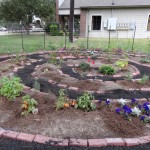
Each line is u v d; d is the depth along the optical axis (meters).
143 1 17.53
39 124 2.81
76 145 2.42
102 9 17.66
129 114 3.09
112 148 2.41
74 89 4.26
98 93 4.12
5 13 18.73
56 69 5.82
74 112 3.12
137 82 4.79
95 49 9.73
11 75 4.95
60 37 16.66
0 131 2.63
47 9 19.36
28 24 20.30
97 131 2.69
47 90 4.15
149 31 17.23
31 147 2.38
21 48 9.88
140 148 2.42
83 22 18.31
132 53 9.26
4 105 3.32
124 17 17.41
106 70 5.54
